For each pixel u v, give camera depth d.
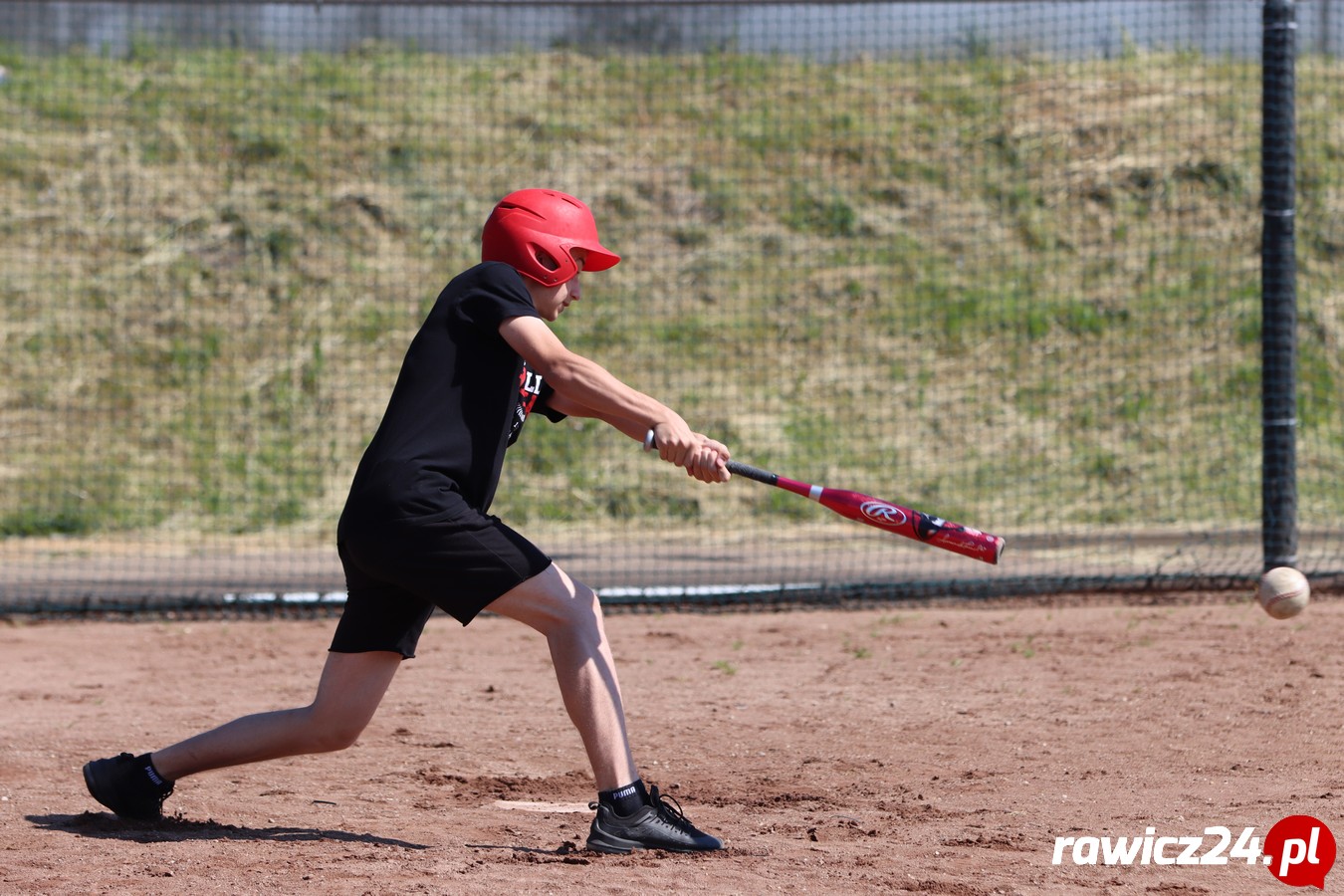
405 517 14.25
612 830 14.74
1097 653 27.23
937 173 65.94
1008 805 17.19
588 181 64.75
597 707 14.77
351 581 15.15
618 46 71.62
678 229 63.09
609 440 53.34
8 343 56.62
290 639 30.77
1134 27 62.34
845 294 60.66
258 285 60.28
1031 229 63.06
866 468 51.91
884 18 61.88
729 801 17.66
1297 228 62.31
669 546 44.66
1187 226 62.56
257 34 70.94
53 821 16.30
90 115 66.62
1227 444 52.00
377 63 70.56
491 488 14.87
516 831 16.16
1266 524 33.22
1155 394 54.94
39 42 69.81
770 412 54.81
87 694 24.78
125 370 56.25
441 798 18.02
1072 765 19.34
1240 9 59.00
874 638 29.64
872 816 16.75
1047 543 43.25
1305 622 29.91
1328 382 55.84
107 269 60.25
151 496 50.31
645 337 58.12
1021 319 59.16
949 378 56.62
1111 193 64.19
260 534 47.81
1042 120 67.81
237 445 53.22
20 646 29.78
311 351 57.53
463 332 14.75
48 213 62.09
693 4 33.25
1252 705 22.58
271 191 64.00
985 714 22.59
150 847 14.90
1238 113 67.19
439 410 14.61
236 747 15.66
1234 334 57.34
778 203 64.62
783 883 13.55
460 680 26.09
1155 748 20.19
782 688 24.89
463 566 14.33
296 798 17.89
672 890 13.16
